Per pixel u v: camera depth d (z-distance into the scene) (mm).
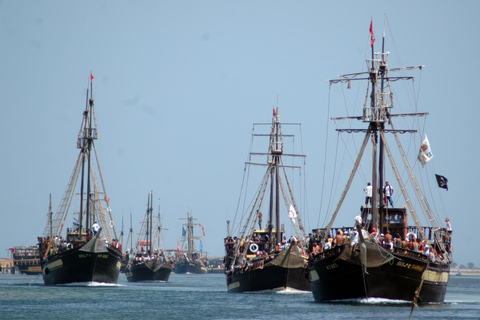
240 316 190000
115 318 189125
